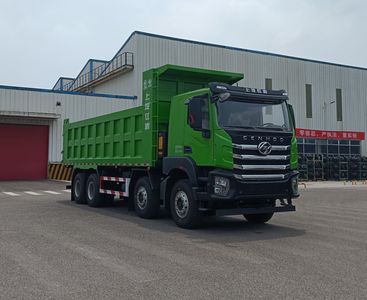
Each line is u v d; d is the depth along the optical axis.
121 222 10.38
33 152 28.62
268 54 40.19
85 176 14.30
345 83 44.53
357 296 4.87
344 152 40.25
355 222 10.73
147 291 5.04
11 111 27.12
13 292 5.01
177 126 9.84
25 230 9.11
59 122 29.17
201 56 36.22
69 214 11.81
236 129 8.66
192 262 6.42
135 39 33.16
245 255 6.91
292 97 41.34
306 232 9.18
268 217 10.41
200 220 9.27
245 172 8.66
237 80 11.73
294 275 5.72
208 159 8.86
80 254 6.91
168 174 10.05
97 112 30.23
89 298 4.80
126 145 11.73
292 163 9.34
